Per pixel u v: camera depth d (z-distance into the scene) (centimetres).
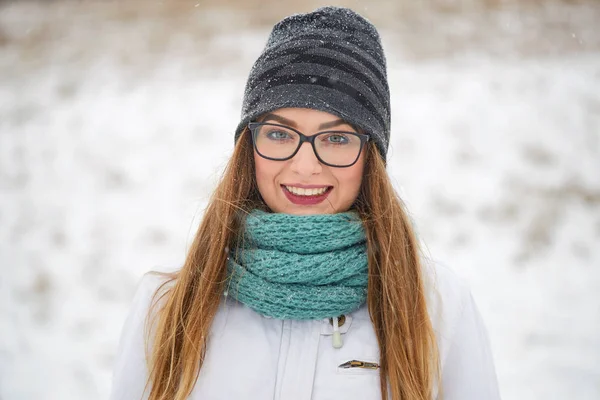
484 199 635
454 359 159
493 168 706
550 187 653
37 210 670
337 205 155
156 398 151
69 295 500
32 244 596
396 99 912
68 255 570
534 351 392
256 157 156
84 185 729
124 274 531
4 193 721
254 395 146
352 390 146
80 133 887
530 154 732
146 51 1209
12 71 1159
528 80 944
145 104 970
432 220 597
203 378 150
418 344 151
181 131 869
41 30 1378
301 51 155
